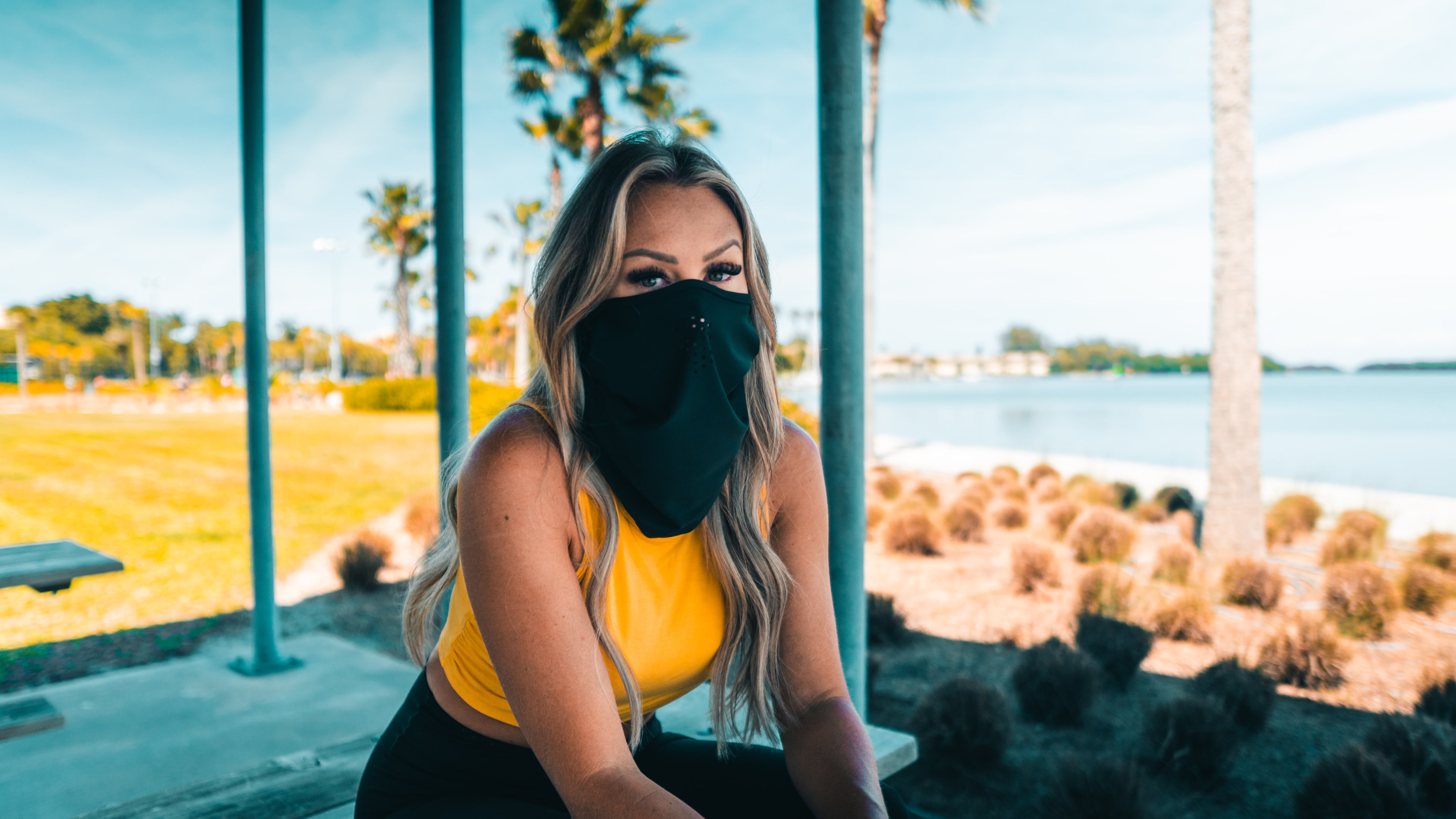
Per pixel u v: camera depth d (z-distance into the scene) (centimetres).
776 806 96
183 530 873
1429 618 591
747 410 97
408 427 2830
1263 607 611
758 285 96
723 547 94
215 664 391
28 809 252
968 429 3192
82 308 8350
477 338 6750
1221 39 769
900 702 447
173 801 166
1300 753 383
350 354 10012
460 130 240
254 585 385
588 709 81
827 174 195
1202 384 11538
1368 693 452
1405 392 7944
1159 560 687
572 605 83
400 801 98
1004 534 919
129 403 4775
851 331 196
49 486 1202
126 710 332
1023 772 367
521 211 3822
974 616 606
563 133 1894
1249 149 752
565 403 87
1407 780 316
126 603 586
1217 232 769
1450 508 1023
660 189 88
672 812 74
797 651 103
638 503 86
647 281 88
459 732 96
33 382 7588
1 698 373
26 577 210
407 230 4788
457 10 237
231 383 5772
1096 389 9681
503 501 82
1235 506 755
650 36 1753
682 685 99
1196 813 331
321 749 197
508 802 90
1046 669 426
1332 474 1532
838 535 196
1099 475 1344
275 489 1229
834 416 196
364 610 595
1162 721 376
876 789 89
